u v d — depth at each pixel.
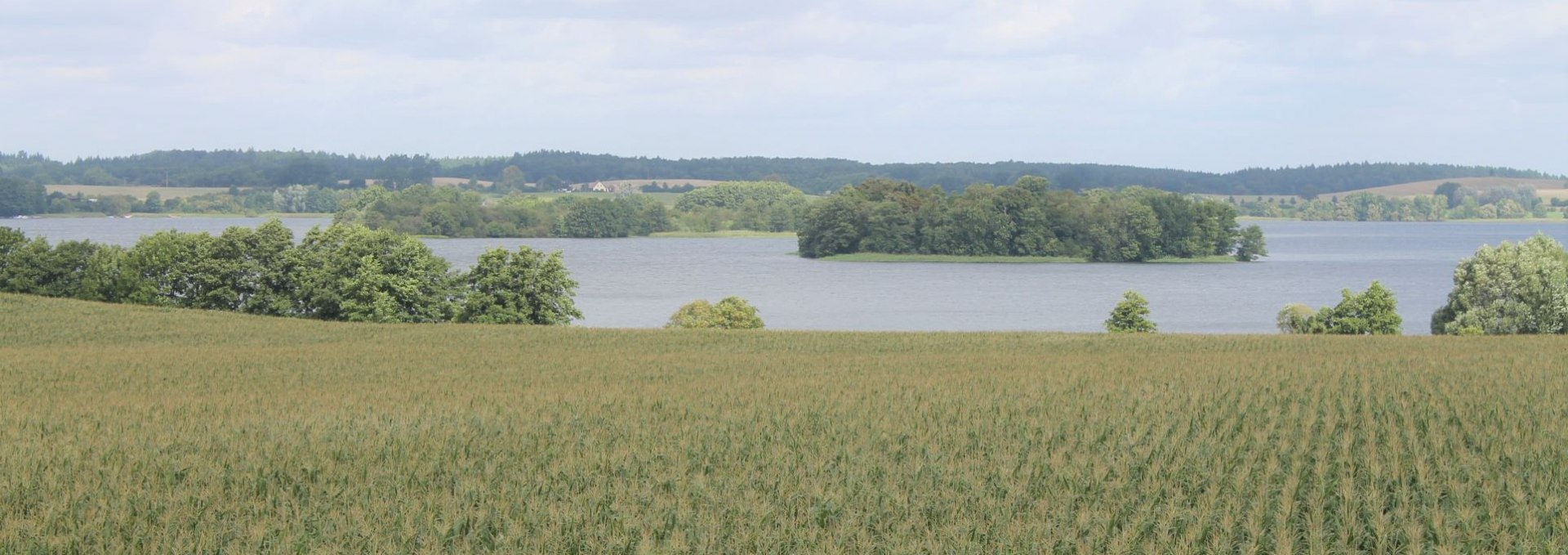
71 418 31.20
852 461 24.05
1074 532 18.67
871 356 54.25
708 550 18.38
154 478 22.67
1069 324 119.81
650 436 27.38
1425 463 22.44
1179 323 120.44
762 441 26.58
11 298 85.12
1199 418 28.86
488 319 85.06
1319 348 53.38
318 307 90.25
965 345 62.59
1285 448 23.98
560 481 22.56
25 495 21.48
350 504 20.91
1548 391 32.97
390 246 89.44
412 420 30.02
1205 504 19.97
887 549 18.33
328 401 35.34
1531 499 19.84
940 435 26.77
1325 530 18.77
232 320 79.69
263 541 18.98
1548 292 79.88
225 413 32.75
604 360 52.47
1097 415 29.44
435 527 19.31
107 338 69.31
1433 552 18.12
